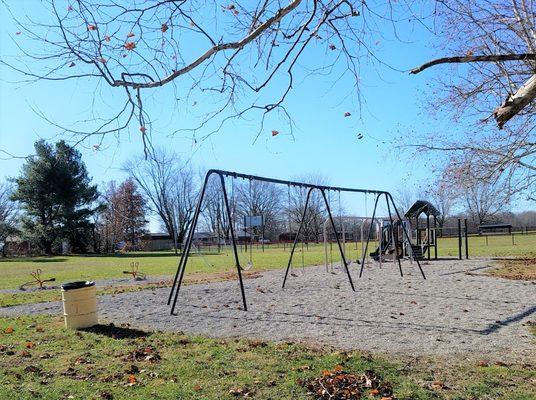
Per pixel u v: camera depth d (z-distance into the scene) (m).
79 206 57.31
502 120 4.11
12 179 53.91
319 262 27.00
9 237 61.47
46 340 7.41
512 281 14.02
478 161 18.30
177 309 10.34
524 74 9.68
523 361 5.78
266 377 5.22
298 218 42.97
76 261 39.50
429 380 5.07
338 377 5.09
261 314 9.44
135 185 65.81
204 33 4.05
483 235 58.53
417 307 9.78
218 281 17.22
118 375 5.44
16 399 4.75
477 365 5.60
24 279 22.11
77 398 4.75
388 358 5.93
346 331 7.62
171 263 32.94
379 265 20.34
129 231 67.00
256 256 36.72
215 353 6.29
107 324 8.62
